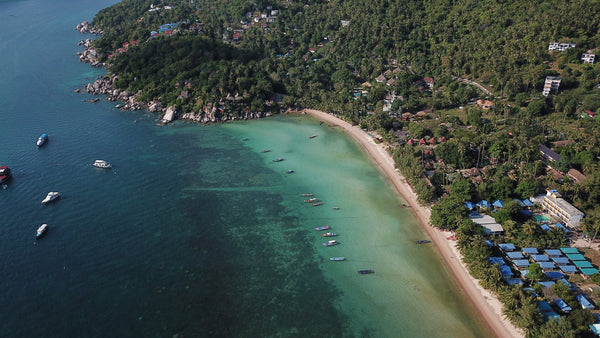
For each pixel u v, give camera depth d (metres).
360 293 126.50
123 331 112.62
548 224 146.75
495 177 171.50
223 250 144.38
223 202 173.00
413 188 177.12
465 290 125.75
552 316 105.50
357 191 182.00
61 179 186.62
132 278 130.62
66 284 127.75
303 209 169.25
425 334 112.31
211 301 122.88
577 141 192.38
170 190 180.75
